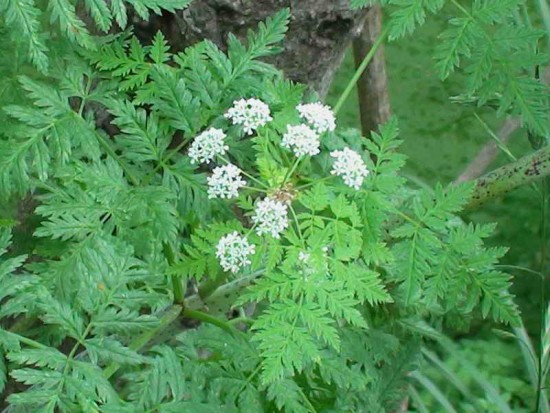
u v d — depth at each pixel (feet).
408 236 1.52
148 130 1.60
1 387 1.43
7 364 1.81
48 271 1.52
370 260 1.48
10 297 1.77
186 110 1.60
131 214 1.53
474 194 1.74
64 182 1.55
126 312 1.50
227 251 1.42
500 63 1.60
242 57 1.64
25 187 1.54
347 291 1.42
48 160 1.54
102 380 1.43
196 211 1.57
